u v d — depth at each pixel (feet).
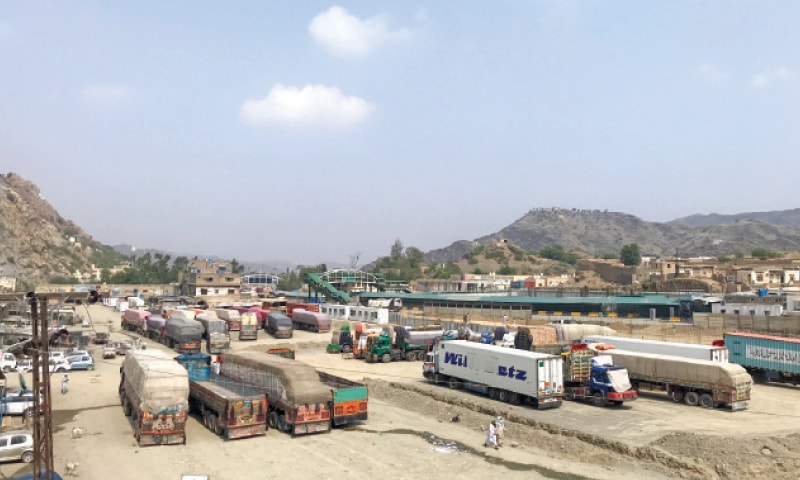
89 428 111.86
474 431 113.39
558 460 95.66
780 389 150.51
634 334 263.70
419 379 167.73
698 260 650.43
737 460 89.15
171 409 101.09
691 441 95.81
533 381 123.13
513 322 313.73
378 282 495.00
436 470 90.07
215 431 108.88
